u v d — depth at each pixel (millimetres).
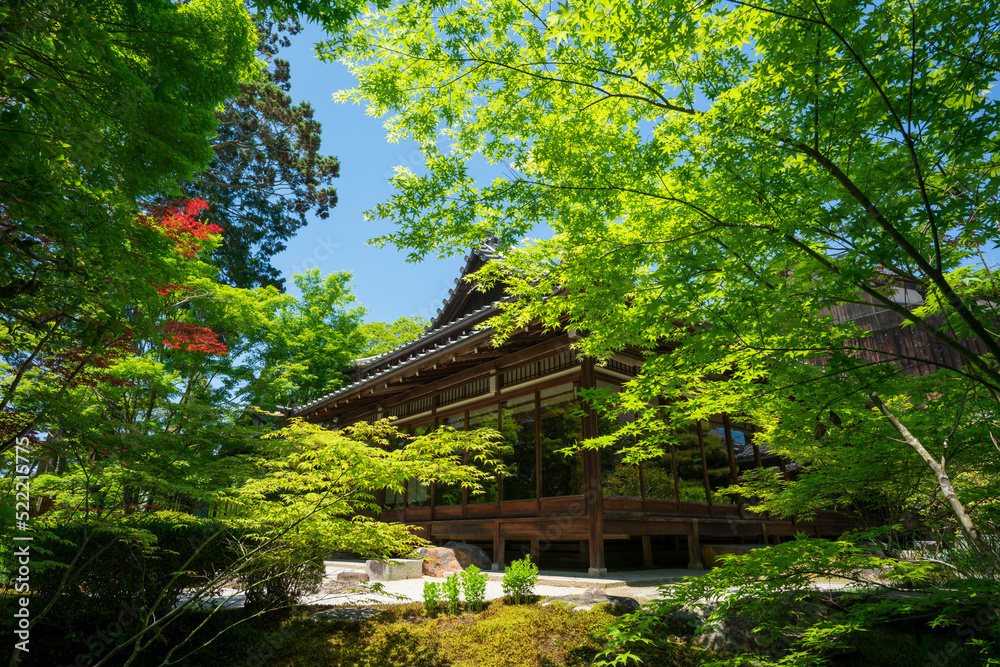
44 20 2807
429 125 5098
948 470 5793
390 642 5770
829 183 3703
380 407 15688
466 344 10852
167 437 5262
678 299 4105
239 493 5281
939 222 3447
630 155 4215
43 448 4750
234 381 18156
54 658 5309
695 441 11945
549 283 5031
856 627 4160
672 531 10477
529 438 11047
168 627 6145
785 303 3684
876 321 14086
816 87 3311
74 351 5016
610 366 10688
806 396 4312
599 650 5324
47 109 2939
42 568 4941
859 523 15492
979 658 5309
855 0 3012
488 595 7730
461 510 12008
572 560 11047
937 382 4805
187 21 3764
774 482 8656
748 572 4535
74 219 3430
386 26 4609
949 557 5414
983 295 4520
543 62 4379
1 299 3324
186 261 7949
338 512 5660
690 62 4055
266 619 6582
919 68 3129
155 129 3752
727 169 3666
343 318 25922
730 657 5297
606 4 3746
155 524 6051
